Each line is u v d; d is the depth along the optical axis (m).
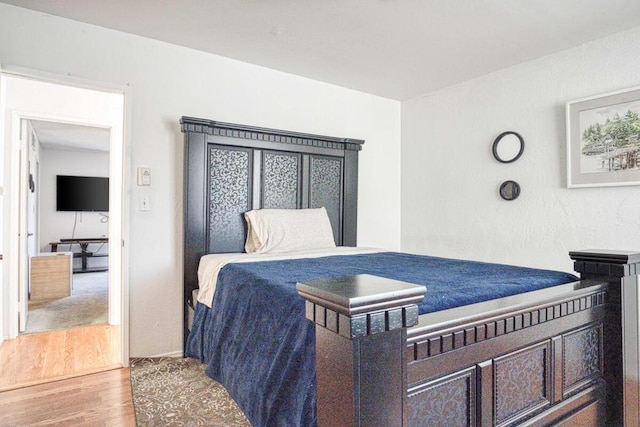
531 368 1.23
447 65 2.98
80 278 6.07
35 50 2.26
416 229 3.78
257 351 1.43
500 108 3.06
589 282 1.50
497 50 2.69
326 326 0.83
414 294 0.83
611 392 1.50
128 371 2.42
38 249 5.57
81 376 2.35
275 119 3.14
